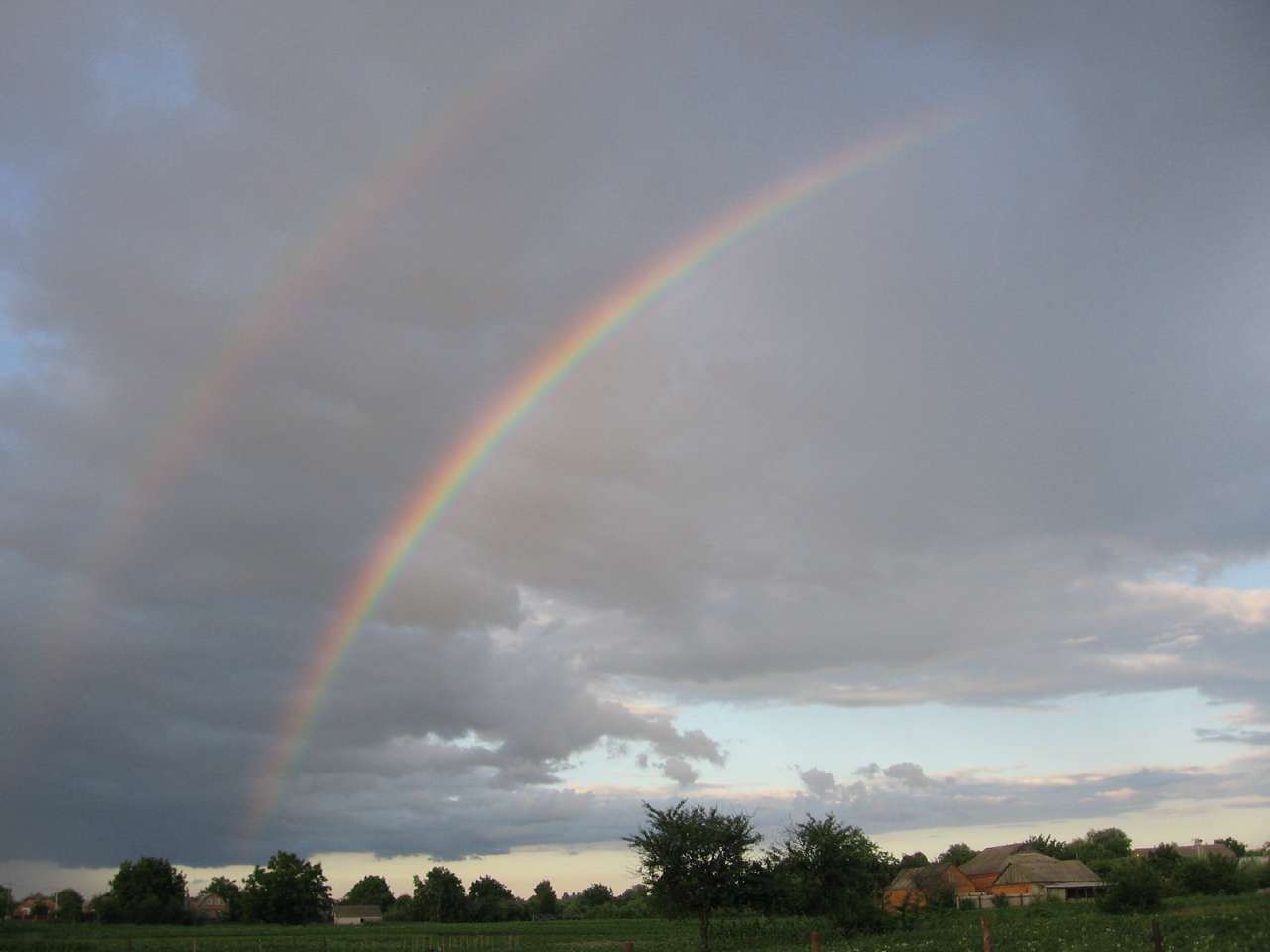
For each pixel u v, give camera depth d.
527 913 166.62
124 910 123.50
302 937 94.44
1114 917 53.19
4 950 70.00
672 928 101.75
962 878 107.38
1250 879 49.22
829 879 55.16
